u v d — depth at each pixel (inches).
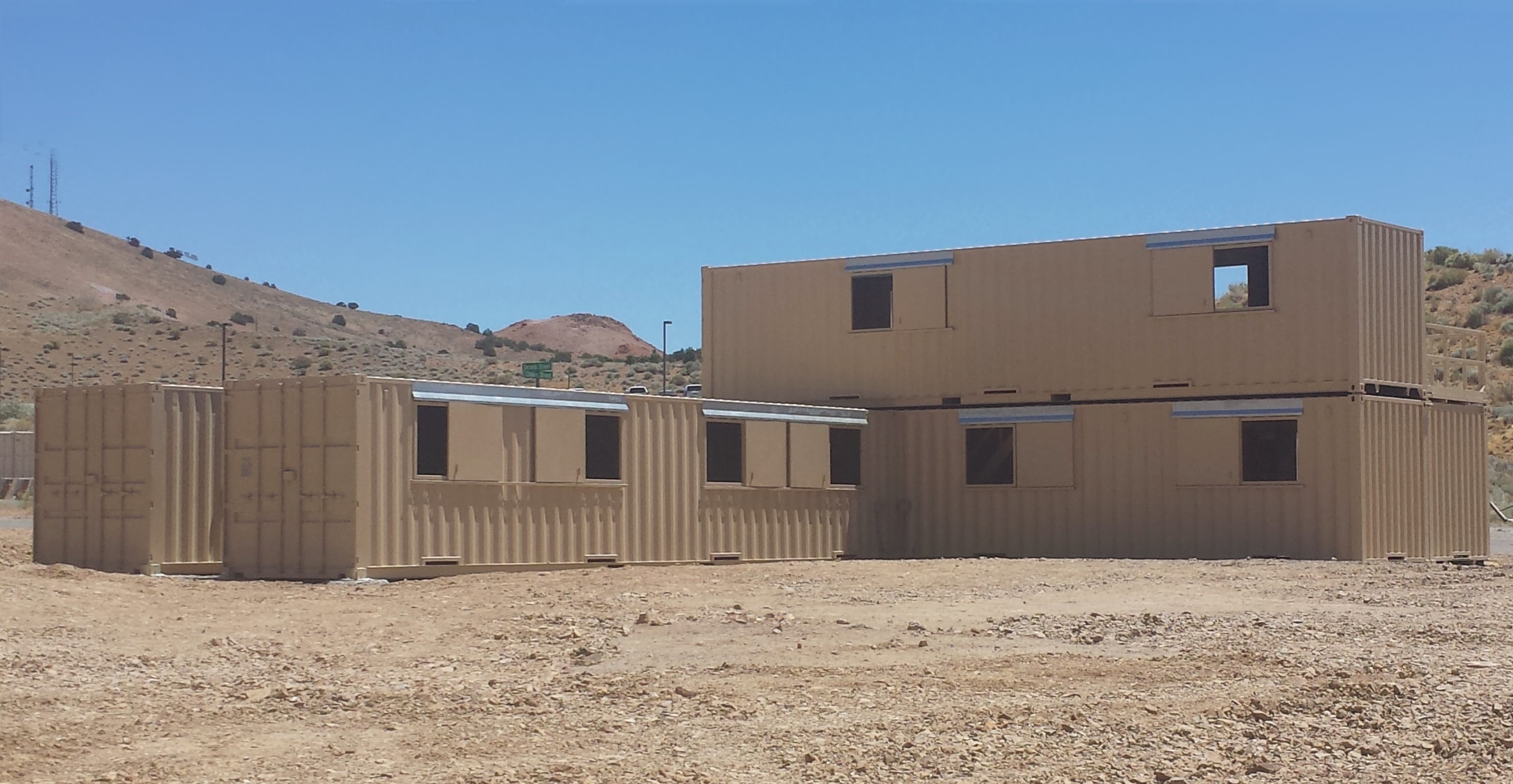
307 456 888.9
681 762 391.2
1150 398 1179.9
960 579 863.1
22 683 500.1
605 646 585.6
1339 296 1115.9
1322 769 382.3
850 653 568.1
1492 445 2271.2
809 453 1181.1
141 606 687.7
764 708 460.1
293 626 649.0
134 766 385.1
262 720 446.9
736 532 1117.7
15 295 5098.4
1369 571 919.0
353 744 413.7
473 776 371.9
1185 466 1157.1
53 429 941.2
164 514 905.5
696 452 1091.9
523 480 968.9
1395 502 1143.0
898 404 1270.9
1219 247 1160.8
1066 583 838.5
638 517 1043.9
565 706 468.4
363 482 874.8
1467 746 399.2
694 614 671.1
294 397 895.7
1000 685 496.4
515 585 794.8
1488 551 1266.0
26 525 1573.6
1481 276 3088.1
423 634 625.9
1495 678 491.2
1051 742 410.9
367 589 802.2
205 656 565.3
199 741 417.4
